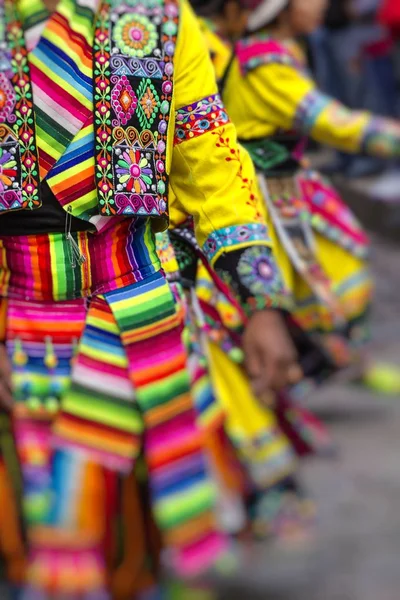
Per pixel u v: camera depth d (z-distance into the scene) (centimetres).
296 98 410
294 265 421
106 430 288
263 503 440
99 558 306
